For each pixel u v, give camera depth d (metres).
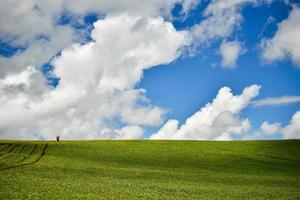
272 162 76.88
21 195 33.09
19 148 81.44
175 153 84.06
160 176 57.66
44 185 40.03
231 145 95.44
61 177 49.56
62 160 69.12
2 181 40.62
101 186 43.19
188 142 100.00
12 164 59.06
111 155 79.00
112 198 35.16
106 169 62.03
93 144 92.75
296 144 96.38
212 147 92.44
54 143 92.81
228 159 79.06
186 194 41.03
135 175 57.44
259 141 101.62
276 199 40.50
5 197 31.84
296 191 47.59
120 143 96.12
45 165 60.88
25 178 44.66
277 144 96.69
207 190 45.19
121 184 46.56
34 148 82.31
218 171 67.06
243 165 73.69
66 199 32.97
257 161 77.62
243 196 41.75
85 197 34.56
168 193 41.09
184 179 55.81
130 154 81.12
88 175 54.25
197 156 81.50
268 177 61.75
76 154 77.69
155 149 88.00
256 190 47.00
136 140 103.00
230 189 47.06
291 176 64.06
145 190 42.31
